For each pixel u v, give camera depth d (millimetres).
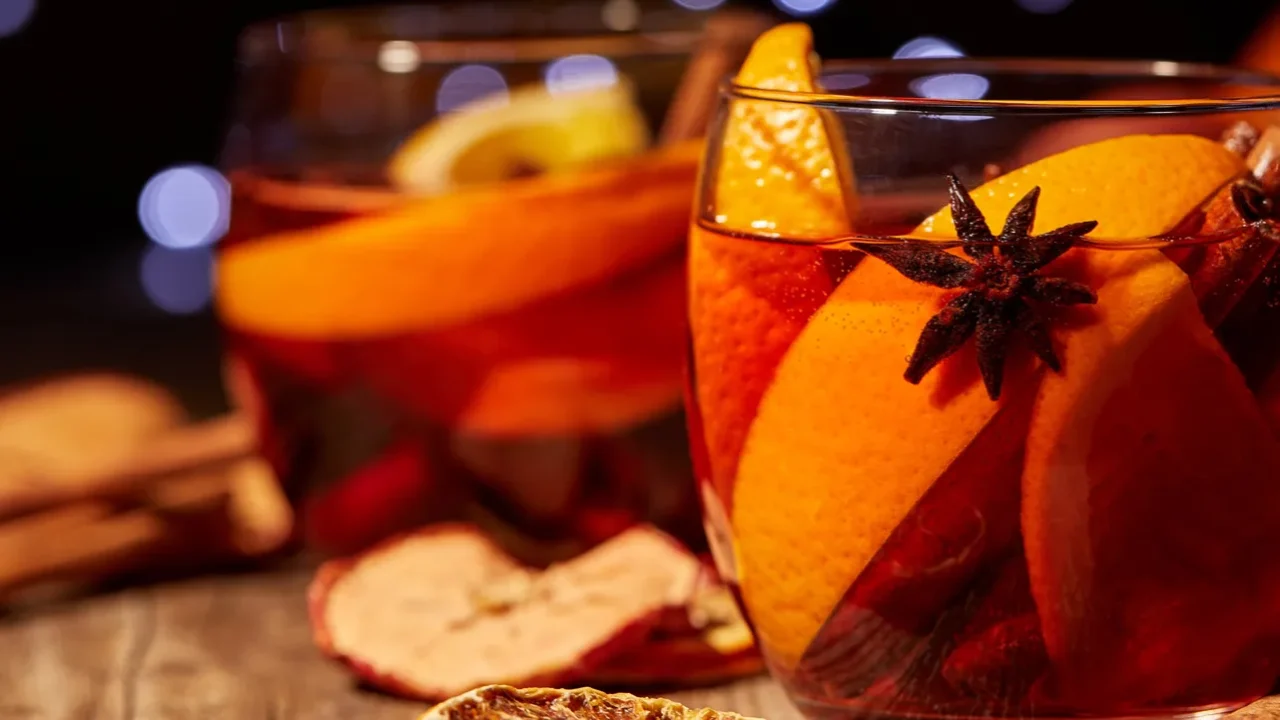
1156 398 316
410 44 448
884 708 339
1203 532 321
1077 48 1078
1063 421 316
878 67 376
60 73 1396
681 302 432
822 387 326
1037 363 315
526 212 418
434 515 449
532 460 437
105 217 1504
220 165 486
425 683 394
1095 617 323
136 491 484
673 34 465
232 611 458
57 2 1354
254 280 438
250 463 500
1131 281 315
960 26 1071
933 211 330
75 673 421
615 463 439
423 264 421
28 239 1475
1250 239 317
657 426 438
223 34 1380
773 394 333
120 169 1464
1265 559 325
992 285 315
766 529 337
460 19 504
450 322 424
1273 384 322
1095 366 315
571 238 419
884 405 321
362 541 458
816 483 329
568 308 423
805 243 327
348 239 424
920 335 318
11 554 463
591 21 504
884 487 323
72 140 1436
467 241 419
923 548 324
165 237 1298
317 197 429
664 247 425
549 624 406
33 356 1125
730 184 344
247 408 472
